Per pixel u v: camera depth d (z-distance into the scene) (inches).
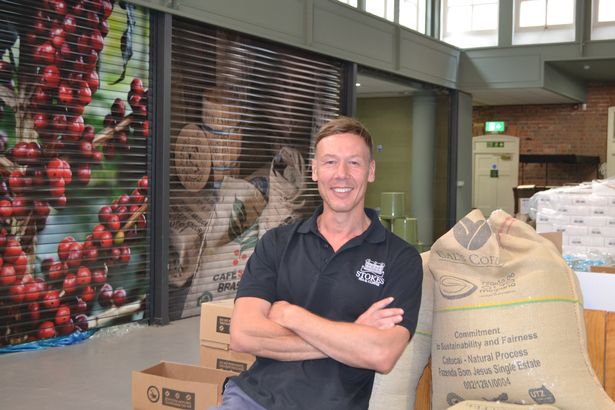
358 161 93.4
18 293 204.5
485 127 637.3
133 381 127.0
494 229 101.3
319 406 84.7
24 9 202.8
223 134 280.1
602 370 96.0
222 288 279.6
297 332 85.9
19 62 202.5
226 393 89.9
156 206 245.3
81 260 221.9
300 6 318.0
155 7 237.9
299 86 328.8
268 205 304.5
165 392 123.8
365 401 89.0
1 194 199.3
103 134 227.6
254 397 86.7
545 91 510.9
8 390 169.3
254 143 296.5
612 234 179.6
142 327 240.2
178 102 259.3
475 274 95.8
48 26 209.6
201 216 269.4
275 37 302.0
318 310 91.3
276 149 310.5
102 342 218.2
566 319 91.0
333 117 353.1
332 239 94.8
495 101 593.0
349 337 83.5
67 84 215.6
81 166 221.0
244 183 291.4
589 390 88.0
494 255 94.8
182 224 261.0
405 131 491.2
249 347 88.0
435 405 96.7
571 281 93.8
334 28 344.2
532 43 486.0
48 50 209.9
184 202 261.9
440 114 489.4
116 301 234.2
